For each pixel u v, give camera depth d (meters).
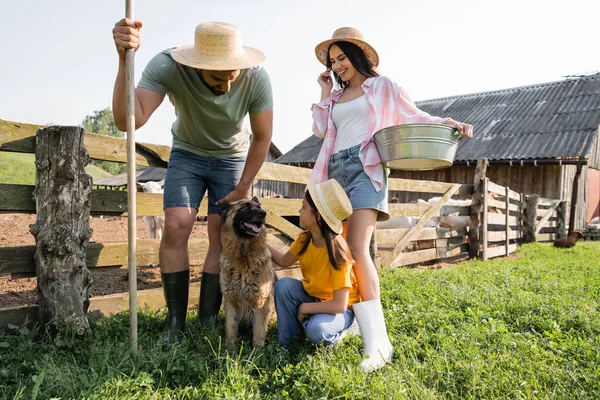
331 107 3.56
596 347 3.15
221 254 3.50
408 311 4.00
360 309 3.10
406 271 6.23
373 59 3.50
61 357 2.84
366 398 2.39
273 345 3.24
